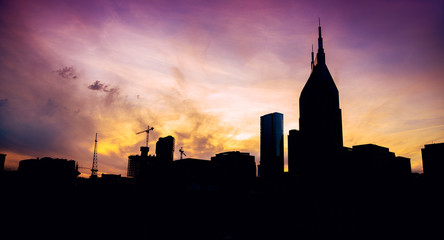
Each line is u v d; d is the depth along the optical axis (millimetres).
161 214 123000
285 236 150125
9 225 109062
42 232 104188
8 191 165375
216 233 126125
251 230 142625
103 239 100750
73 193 161625
